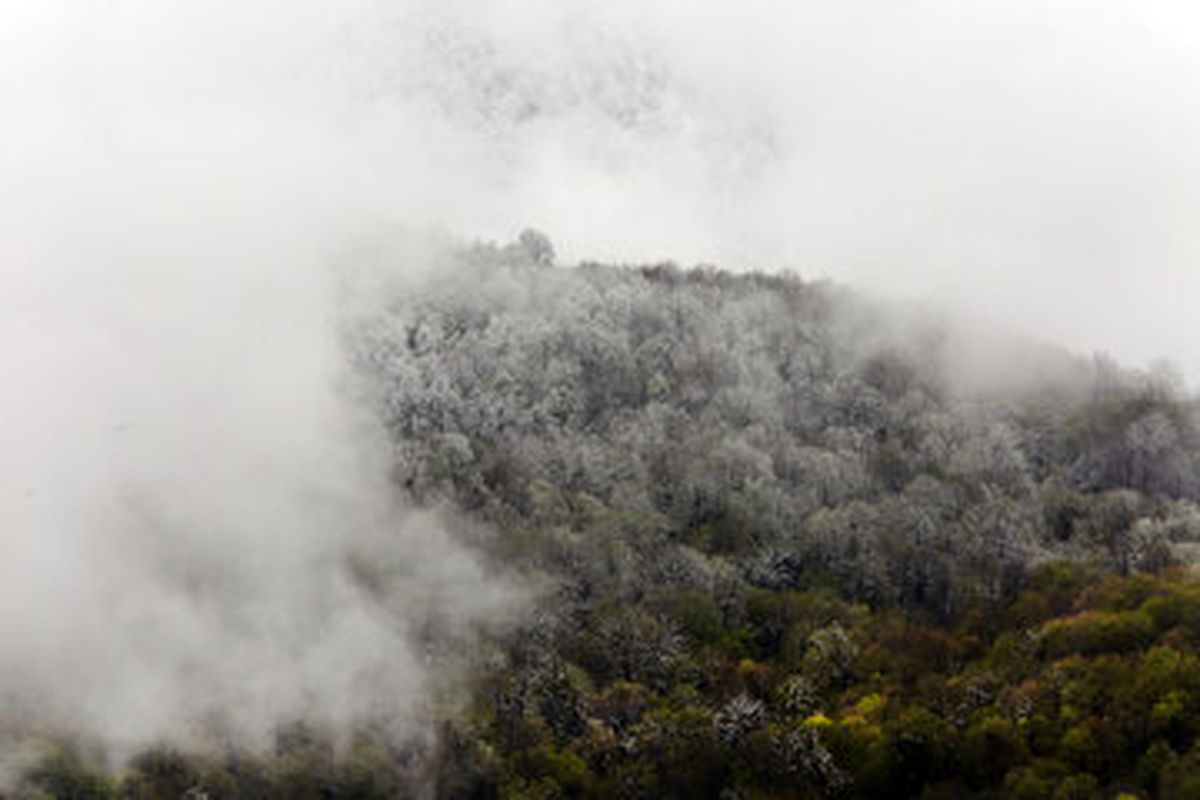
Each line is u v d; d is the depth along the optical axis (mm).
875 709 187250
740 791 179250
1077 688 176500
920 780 176500
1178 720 164500
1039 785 163125
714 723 188875
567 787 186000
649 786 182875
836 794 177500
